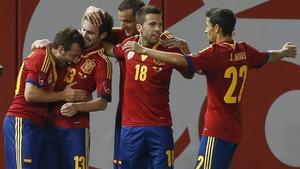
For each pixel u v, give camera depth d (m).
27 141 25.33
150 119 25.09
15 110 25.45
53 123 25.72
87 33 25.44
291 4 29.00
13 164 25.50
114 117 29.19
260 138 29.23
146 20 24.72
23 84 25.45
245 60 24.33
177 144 29.14
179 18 29.03
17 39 29.22
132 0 25.83
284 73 29.14
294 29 29.03
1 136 29.28
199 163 24.31
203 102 29.09
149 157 25.41
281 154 29.28
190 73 24.88
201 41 29.05
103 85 25.45
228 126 24.14
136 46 23.69
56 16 29.19
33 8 29.19
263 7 29.00
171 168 25.20
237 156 29.31
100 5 29.12
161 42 25.00
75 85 25.44
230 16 24.22
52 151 25.84
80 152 25.58
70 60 25.16
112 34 26.03
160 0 29.00
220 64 23.92
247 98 29.22
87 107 25.30
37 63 25.06
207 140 24.19
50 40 29.22
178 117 29.12
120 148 25.48
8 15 29.19
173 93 29.09
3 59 29.22
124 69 25.80
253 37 29.08
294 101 29.22
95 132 29.23
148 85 25.00
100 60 25.53
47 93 25.20
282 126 29.23
